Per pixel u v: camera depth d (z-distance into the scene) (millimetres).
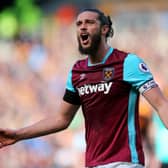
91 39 11578
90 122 11539
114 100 11367
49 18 41188
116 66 11453
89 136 11555
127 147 11234
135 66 11375
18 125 34719
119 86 11367
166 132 22609
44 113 35375
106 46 11750
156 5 40094
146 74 11328
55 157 31594
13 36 40031
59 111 12430
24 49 38906
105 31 11727
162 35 39375
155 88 11258
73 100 12180
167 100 11211
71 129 32281
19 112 35062
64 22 40844
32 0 41844
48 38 40031
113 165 11180
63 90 36531
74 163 31578
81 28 11609
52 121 12430
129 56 11508
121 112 11344
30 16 41125
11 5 41750
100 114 11414
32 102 35656
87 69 11680
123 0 40688
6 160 31016
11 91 35969
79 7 41750
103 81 11453
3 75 36906
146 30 39688
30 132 12375
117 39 39719
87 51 11633
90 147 11523
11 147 31172
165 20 39875
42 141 31625
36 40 39938
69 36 39875
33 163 31297
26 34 40188
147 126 18203
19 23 40812
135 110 11406
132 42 39406
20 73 37156
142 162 11273
